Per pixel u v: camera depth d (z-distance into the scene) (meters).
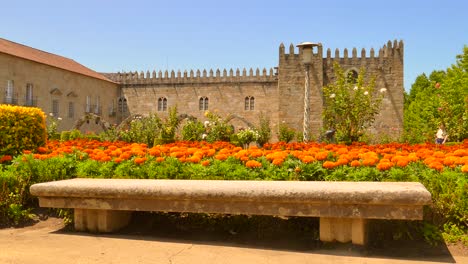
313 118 46.66
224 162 8.25
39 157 8.25
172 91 57.59
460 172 6.92
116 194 6.22
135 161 7.97
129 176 7.80
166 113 57.62
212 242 6.23
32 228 7.06
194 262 5.27
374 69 46.81
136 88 59.22
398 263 5.21
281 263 5.23
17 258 5.36
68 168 8.02
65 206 6.55
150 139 27.52
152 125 28.25
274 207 5.75
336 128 21.42
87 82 54.03
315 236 6.25
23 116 9.80
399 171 6.98
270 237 6.43
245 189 5.76
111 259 5.35
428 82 78.00
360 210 5.46
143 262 5.24
